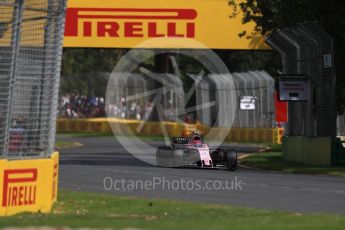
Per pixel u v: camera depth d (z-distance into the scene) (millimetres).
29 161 48531
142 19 131875
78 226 39375
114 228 38344
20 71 48281
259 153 134500
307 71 104188
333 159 97375
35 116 49688
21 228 37656
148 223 41500
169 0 132375
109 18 131375
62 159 114750
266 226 39875
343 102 118312
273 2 108062
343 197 59969
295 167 96812
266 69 196000
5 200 46531
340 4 104000
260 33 124500
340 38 108562
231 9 134250
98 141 184750
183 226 39688
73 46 131000
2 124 47375
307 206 53656
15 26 47719
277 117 134750
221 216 46844
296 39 105188
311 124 103688
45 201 50062
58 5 50219
